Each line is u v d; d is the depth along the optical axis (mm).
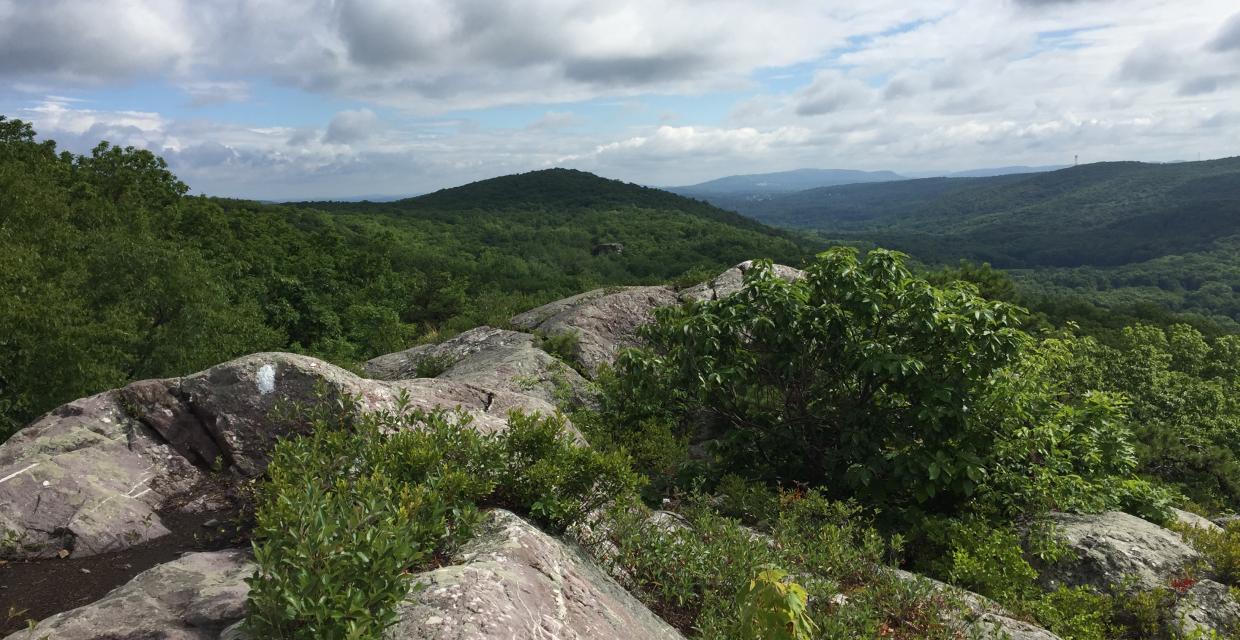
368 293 46188
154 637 3119
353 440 4578
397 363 15406
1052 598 5969
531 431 4684
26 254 15766
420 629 2662
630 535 4695
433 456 4289
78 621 3252
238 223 47219
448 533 3775
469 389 7602
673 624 4258
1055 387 9031
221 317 21312
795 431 8117
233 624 3234
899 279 7746
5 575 4309
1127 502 7891
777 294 7680
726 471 8211
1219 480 10453
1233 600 5918
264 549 2707
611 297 15516
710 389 7840
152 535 4891
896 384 7438
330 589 2592
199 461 5816
